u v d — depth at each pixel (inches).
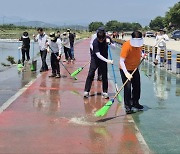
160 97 367.2
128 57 295.1
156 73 577.3
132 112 300.0
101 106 320.8
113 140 224.5
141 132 243.0
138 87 305.6
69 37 788.6
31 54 1114.1
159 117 284.7
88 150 206.1
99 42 346.3
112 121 270.1
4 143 216.4
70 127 252.1
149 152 203.8
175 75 550.3
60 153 200.8
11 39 2411.4
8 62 868.6
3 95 364.8
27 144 215.3
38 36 572.7
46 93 379.9
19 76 515.5
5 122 262.2
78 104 328.5
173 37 2206.0
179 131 246.4
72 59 797.9
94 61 355.3
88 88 360.2
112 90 405.7
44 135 233.1
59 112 295.7
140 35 291.7
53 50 499.5
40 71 572.1
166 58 704.4
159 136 234.5
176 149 209.5
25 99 346.0
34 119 272.1
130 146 213.6
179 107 321.4
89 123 263.3
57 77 501.0
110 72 576.1
